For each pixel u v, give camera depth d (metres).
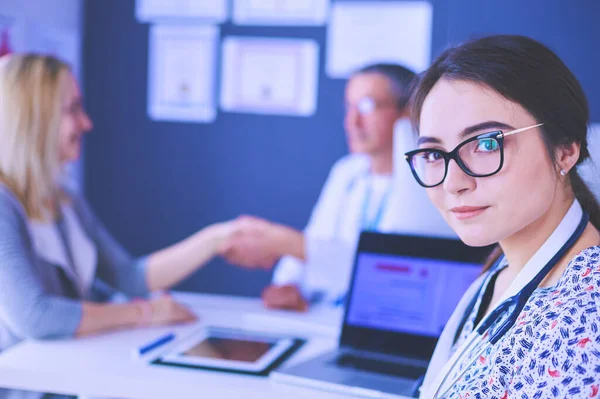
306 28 2.80
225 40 2.87
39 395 1.32
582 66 2.59
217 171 2.94
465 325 0.82
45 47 2.51
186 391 0.91
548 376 0.57
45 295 1.22
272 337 1.21
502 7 2.63
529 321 0.62
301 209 2.88
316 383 0.92
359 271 1.16
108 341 1.16
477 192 0.65
